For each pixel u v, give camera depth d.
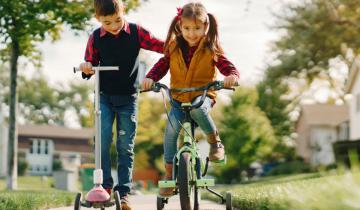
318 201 3.46
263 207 5.22
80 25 15.78
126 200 5.42
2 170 54.25
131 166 5.59
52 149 59.81
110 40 5.52
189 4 4.89
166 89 4.91
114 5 5.20
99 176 4.87
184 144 4.80
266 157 41.81
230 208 5.27
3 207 6.41
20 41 16.59
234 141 35.28
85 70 5.03
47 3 15.43
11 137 17.30
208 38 5.04
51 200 7.77
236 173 37.22
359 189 3.28
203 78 5.09
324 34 27.59
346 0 26.25
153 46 5.62
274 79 30.98
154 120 42.78
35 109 79.12
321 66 30.16
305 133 46.59
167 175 5.09
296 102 42.81
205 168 5.14
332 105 46.91
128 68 5.58
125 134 5.57
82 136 60.84
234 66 5.05
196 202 4.93
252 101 35.81
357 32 27.27
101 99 5.59
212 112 36.50
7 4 15.31
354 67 31.08
